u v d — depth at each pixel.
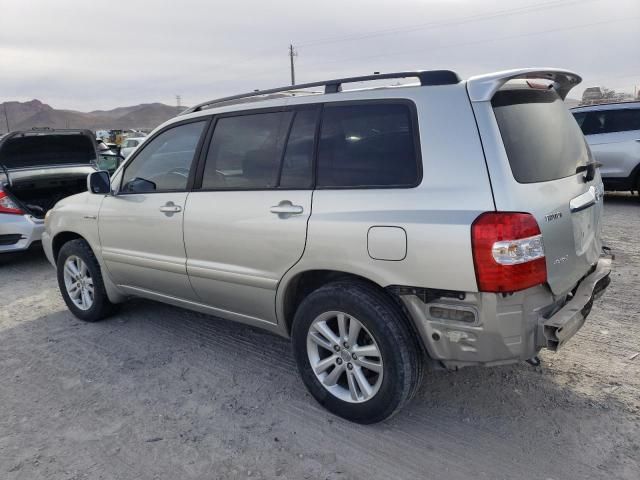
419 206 2.60
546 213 2.55
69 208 4.69
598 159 9.87
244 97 3.57
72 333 4.57
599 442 2.77
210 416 3.16
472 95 2.62
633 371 3.48
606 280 3.18
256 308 3.41
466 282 2.46
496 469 2.60
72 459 2.78
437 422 3.02
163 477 2.62
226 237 3.39
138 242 4.05
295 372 3.69
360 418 2.95
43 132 7.26
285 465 2.69
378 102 2.89
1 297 5.75
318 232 2.92
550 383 3.38
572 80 3.27
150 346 4.21
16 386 3.62
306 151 3.12
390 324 2.72
